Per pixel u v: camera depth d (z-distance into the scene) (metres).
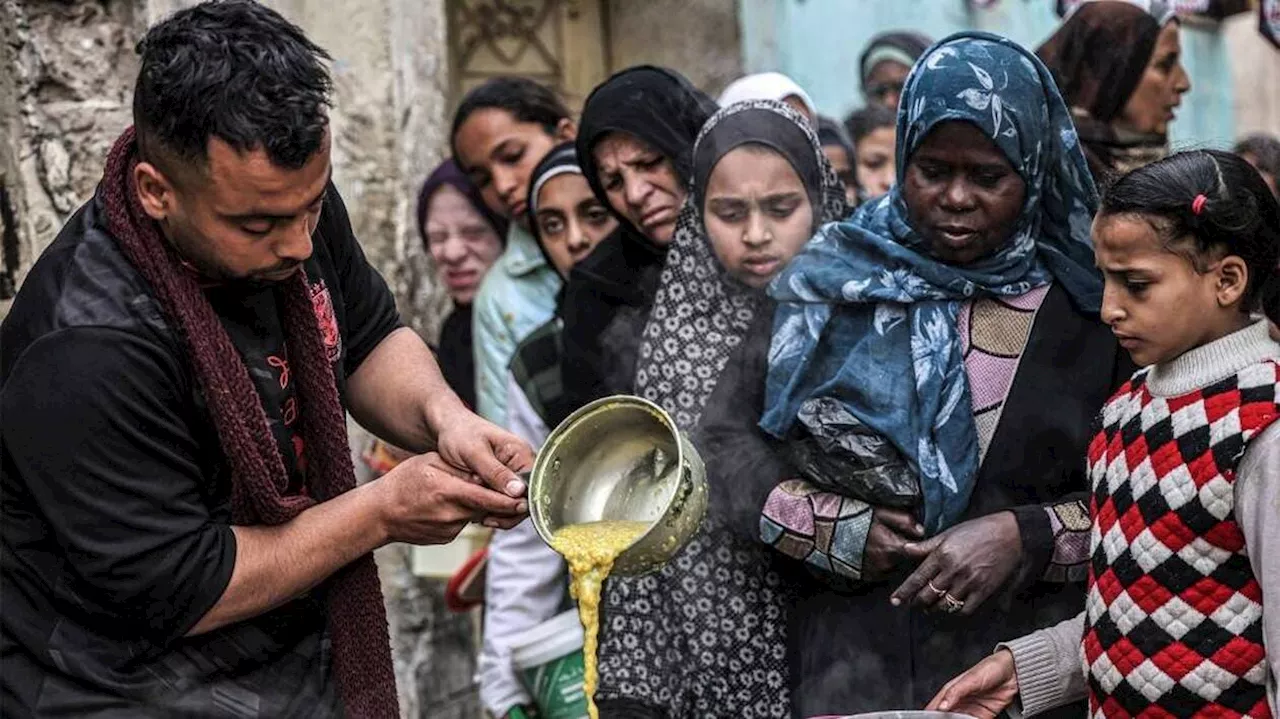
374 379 2.29
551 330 3.25
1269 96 6.32
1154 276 2.04
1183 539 2.05
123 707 2.01
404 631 3.87
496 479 2.06
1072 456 2.38
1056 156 2.42
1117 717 2.14
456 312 3.93
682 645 2.61
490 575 3.23
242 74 1.82
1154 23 3.30
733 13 5.27
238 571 1.97
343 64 3.78
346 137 3.78
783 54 5.32
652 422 2.17
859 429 2.41
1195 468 2.03
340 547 2.03
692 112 3.03
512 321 3.56
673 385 2.69
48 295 1.94
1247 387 2.01
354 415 2.34
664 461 2.20
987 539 2.29
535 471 2.10
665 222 2.96
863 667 2.46
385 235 3.87
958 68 2.37
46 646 2.00
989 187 2.38
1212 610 2.04
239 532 2.01
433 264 3.95
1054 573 2.32
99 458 1.91
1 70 3.01
